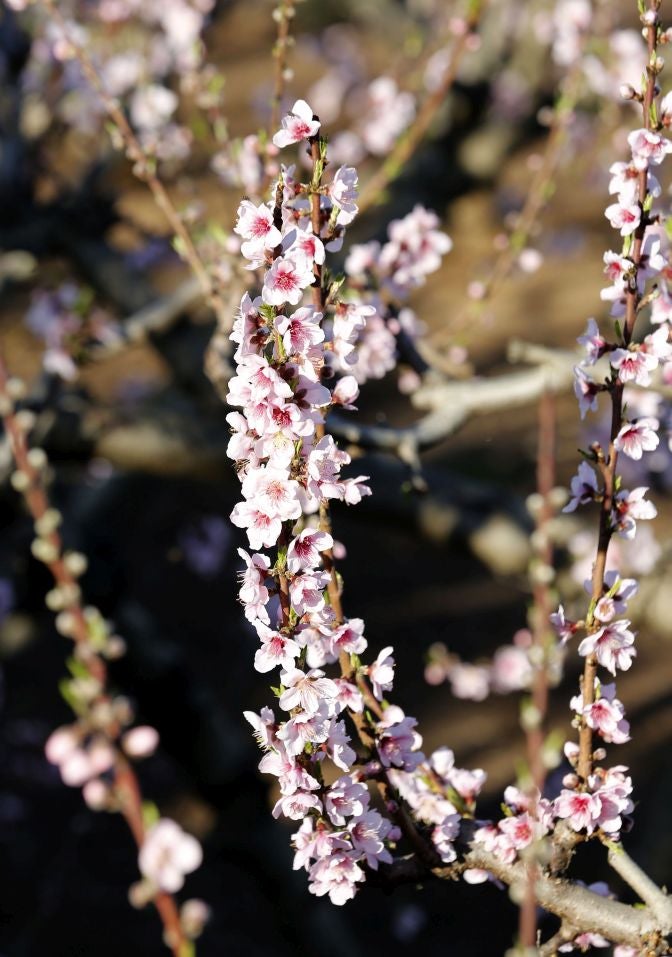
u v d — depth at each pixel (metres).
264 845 5.99
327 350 1.79
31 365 11.49
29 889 7.70
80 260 5.30
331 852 1.60
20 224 5.21
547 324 13.03
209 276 2.94
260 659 1.52
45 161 5.28
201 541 9.95
